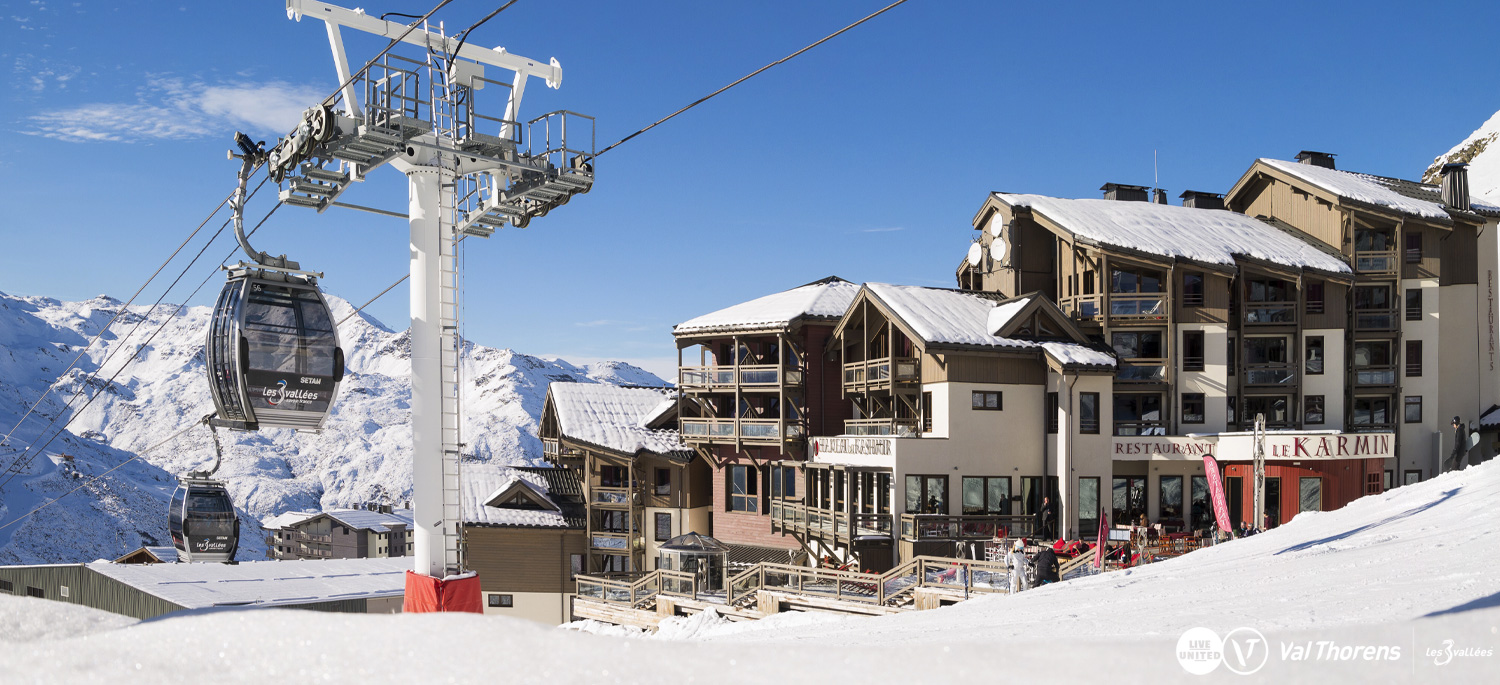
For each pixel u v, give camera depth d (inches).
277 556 5408.5
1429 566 398.9
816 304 1833.2
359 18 615.2
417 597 593.6
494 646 81.6
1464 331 1838.1
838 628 589.6
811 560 1674.5
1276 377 1672.0
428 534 605.0
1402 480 1745.8
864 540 1402.6
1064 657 80.1
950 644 85.6
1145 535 1214.9
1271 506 1497.3
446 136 641.0
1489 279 1856.5
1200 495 1541.6
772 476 1827.0
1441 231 1784.0
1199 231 1754.4
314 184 653.3
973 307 1643.7
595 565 1991.9
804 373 1804.9
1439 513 750.5
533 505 2064.5
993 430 1477.6
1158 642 87.0
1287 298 1708.9
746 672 76.3
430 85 630.5
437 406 613.6
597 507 2000.5
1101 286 1612.9
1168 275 1600.6
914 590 1029.8
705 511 2022.6
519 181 690.8
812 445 1706.4
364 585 1491.1
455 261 632.4
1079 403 1469.0
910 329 1494.8
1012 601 636.1
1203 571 641.6
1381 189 1875.0
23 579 1584.6
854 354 1775.3
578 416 2094.0
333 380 703.7
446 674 73.8
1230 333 1685.5
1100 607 451.5
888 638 362.9
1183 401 1620.3
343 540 4980.3
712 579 1435.8
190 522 1165.1
